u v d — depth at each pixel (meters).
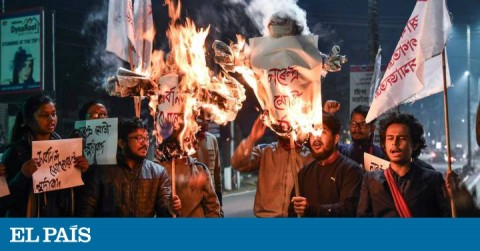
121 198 5.12
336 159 5.21
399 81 5.05
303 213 4.81
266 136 28.05
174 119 5.29
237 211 17.72
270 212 5.55
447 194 4.64
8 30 16.70
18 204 4.98
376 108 5.10
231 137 26.47
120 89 5.28
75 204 5.20
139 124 5.15
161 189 5.27
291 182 5.51
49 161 4.78
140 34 5.87
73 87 21.47
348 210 4.98
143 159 5.27
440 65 5.47
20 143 5.07
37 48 16.42
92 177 5.14
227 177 25.88
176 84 5.31
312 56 4.79
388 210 4.57
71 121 21.53
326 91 30.88
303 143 5.50
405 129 4.57
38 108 4.97
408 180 4.57
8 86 16.72
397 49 5.09
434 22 4.96
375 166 5.64
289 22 4.89
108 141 5.11
